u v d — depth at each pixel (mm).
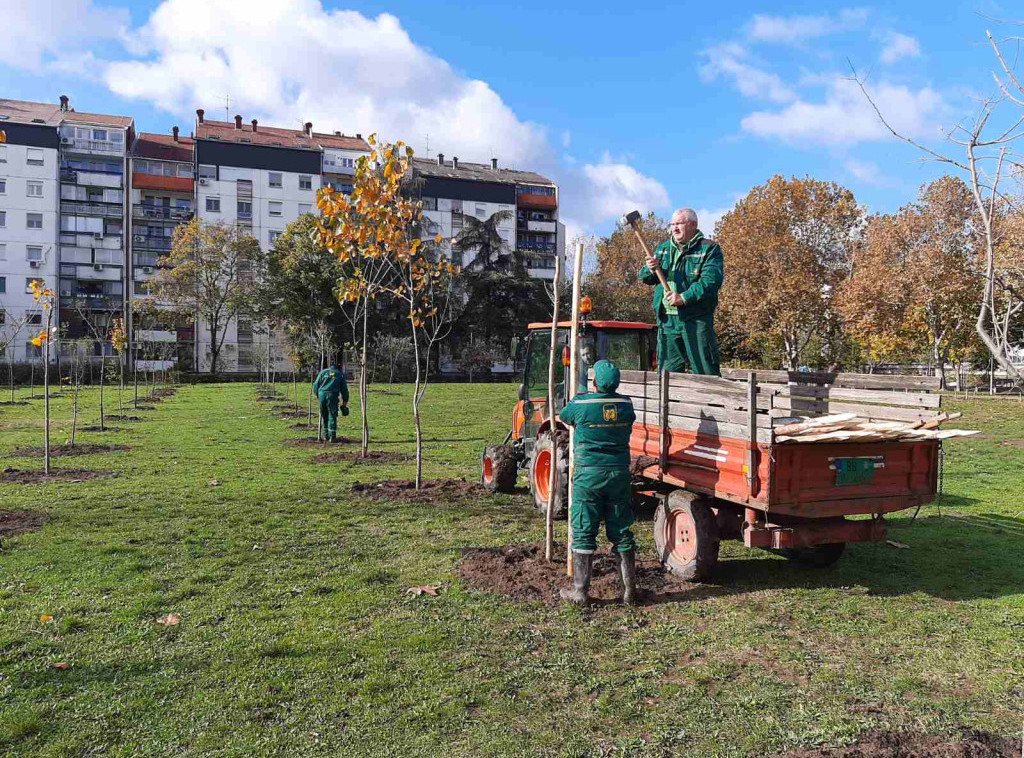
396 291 10438
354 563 6027
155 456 12539
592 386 6645
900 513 8578
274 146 62969
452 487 9570
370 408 23797
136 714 3449
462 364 54781
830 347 49094
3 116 55812
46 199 56406
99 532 6953
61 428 16875
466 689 3754
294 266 46656
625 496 5148
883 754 3129
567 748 3201
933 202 32469
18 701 3553
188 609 4887
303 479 10273
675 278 6453
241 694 3660
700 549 5469
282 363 53094
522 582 5496
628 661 4156
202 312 51438
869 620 4887
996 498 9477
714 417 5355
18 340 53719
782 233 40500
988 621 4879
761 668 4098
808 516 5000
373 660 4078
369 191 8641
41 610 4793
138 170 59656
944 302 31766
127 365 50656
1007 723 3457
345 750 3160
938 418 5363
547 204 74875
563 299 52906
